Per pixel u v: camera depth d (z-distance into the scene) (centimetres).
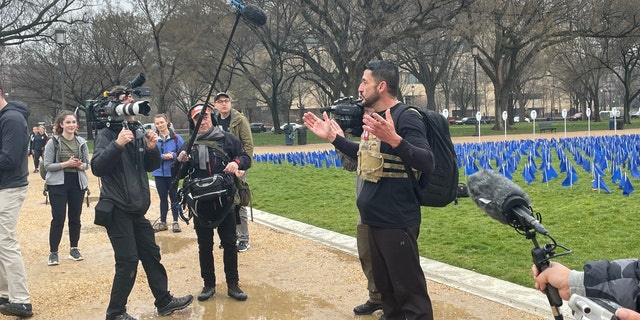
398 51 4338
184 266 692
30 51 4506
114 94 490
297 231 857
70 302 563
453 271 600
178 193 545
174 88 4650
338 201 1139
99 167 457
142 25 3978
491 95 9662
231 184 527
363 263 498
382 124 325
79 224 744
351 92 3638
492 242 719
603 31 3494
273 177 1672
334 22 3759
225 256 555
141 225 502
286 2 3666
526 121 7200
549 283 218
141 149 491
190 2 3641
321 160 1975
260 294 572
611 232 734
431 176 383
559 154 1798
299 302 545
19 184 522
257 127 6431
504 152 1744
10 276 514
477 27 3153
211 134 550
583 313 198
